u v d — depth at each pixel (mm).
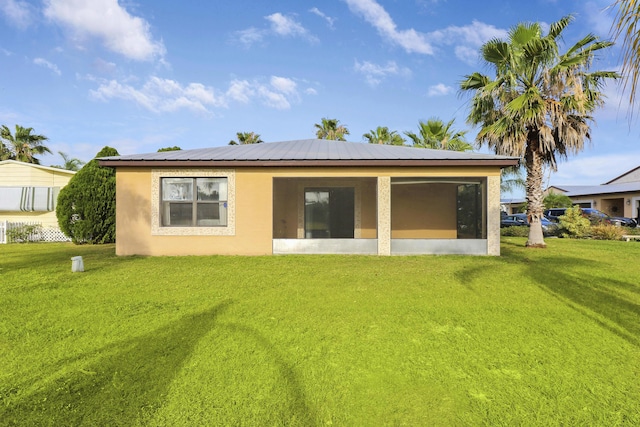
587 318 4324
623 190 23812
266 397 2551
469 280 6449
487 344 3529
